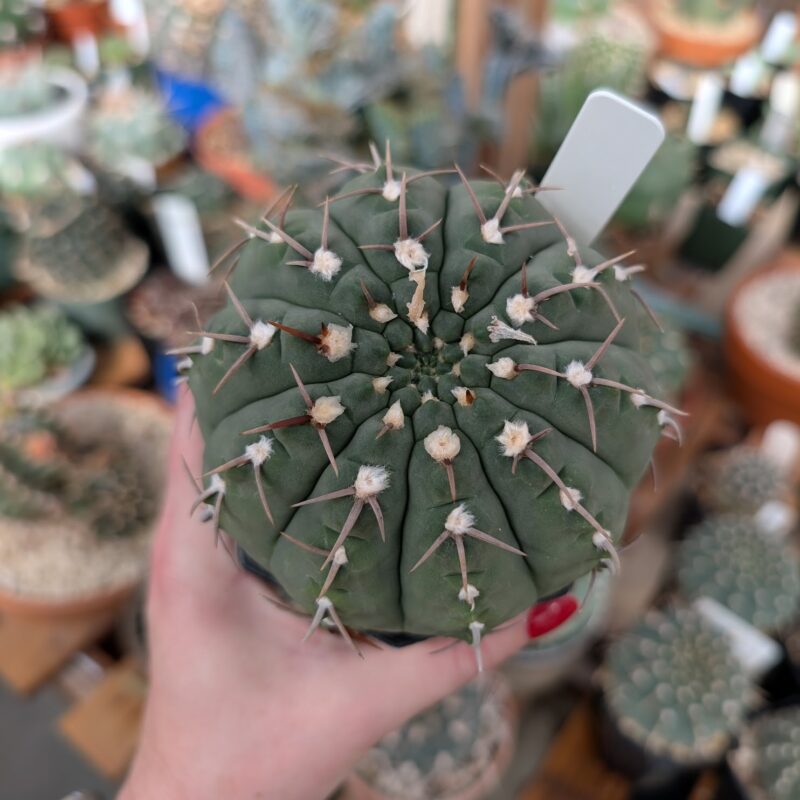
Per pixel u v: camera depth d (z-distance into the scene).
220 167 0.53
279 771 0.24
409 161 0.43
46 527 0.41
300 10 0.42
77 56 0.73
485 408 0.19
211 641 0.25
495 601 0.20
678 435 0.23
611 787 0.36
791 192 0.55
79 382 0.49
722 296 0.51
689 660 0.35
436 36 0.49
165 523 0.27
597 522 0.19
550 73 0.46
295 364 0.19
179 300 0.48
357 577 0.19
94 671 0.39
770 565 0.39
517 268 0.20
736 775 0.35
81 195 0.51
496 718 0.36
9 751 0.41
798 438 0.47
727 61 0.65
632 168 0.22
